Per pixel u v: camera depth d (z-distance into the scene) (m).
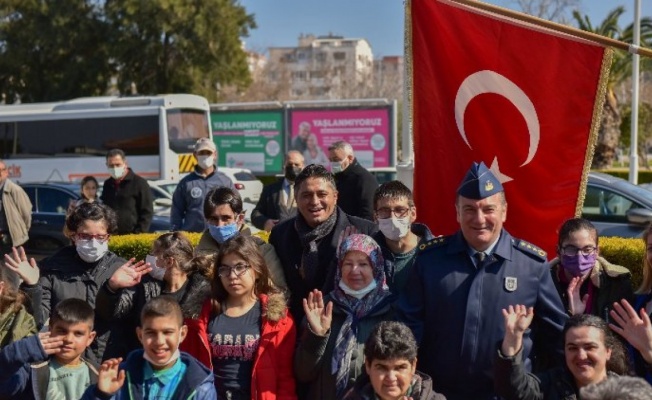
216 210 5.36
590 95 5.20
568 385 4.00
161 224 13.35
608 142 33.75
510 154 5.32
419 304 4.25
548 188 5.29
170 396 4.05
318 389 4.41
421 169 5.45
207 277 4.89
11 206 10.27
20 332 4.77
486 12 5.22
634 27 23.45
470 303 4.11
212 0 35.44
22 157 25.55
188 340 4.60
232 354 4.53
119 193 9.98
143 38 35.44
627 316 4.08
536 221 5.32
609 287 4.73
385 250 4.85
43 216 14.49
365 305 4.43
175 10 34.56
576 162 5.26
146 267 4.95
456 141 5.38
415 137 5.45
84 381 4.49
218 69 36.38
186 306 4.62
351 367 4.33
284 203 8.88
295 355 4.49
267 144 29.66
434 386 4.24
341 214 5.06
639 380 2.64
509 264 4.15
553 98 5.23
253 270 4.59
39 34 34.78
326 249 4.96
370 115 28.67
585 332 3.88
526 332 4.09
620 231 10.24
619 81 36.47
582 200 5.27
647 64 36.22
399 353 3.82
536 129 5.27
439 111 5.40
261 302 4.64
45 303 5.20
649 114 43.47
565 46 5.18
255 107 29.72
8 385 4.32
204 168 8.95
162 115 24.30
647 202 10.23
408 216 4.71
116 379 4.04
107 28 35.22
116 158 9.92
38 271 5.29
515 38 5.23
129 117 24.64
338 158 7.43
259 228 9.01
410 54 5.43
